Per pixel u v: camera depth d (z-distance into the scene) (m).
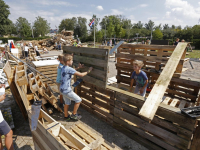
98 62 3.20
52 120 2.18
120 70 5.21
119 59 5.09
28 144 2.84
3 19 55.19
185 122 2.09
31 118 2.15
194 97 3.75
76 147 1.85
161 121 2.39
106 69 3.05
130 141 2.91
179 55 3.06
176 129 2.21
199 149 2.02
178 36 38.84
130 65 4.77
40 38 52.59
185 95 3.92
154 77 4.34
